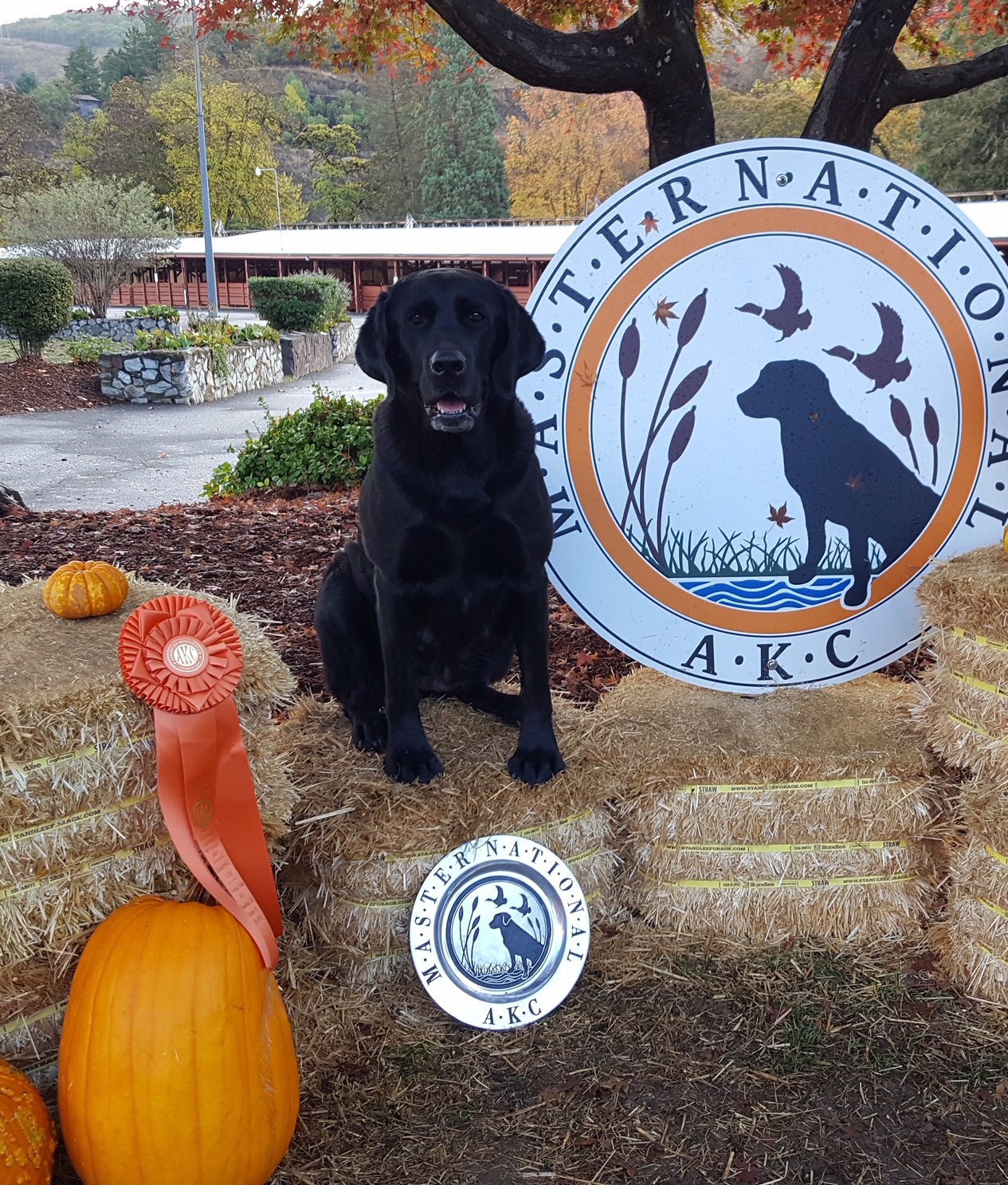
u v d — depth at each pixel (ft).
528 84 16.34
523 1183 7.04
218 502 30.68
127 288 155.33
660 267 10.80
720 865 9.69
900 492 11.16
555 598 18.54
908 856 9.72
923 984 9.11
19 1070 6.89
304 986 8.72
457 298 9.13
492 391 9.36
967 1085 7.88
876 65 15.99
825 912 9.73
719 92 153.58
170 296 152.97
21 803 6.61
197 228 232.53
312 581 19.86
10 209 104.17
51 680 6.97
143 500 33.88
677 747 9.69
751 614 11.35
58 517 27.25
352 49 22.66
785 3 21.36
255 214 242.58
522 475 9.46
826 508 11.15
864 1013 8.70
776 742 9.77
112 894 7.20
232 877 7.14
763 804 9.52
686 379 10.98
